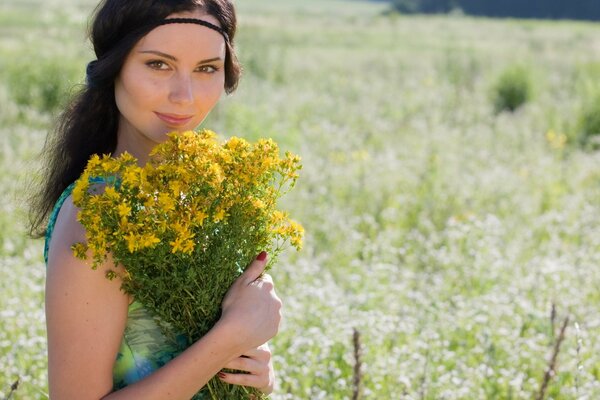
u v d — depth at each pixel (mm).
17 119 13438
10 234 7305
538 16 83062
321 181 9484
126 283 2074
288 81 19656
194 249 2090
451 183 9500
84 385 2059
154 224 2021
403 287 6016
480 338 5109
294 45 32781
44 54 16172
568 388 4477
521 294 6148
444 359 4930
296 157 2254
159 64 2145
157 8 2109
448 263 6848
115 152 2396
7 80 15445
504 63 22391
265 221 2213
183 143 2088
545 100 16547
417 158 10773
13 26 36688
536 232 8211
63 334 2053
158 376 2061
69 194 2195
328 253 7367
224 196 2115
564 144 12977
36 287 5676
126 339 2162
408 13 87688
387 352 5016
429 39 41906
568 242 7953
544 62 23812
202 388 2242
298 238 2275
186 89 2152
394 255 7254
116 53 2143
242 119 12133
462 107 15688
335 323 5184
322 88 18656
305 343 4910
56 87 14773
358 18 66562
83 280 2039
